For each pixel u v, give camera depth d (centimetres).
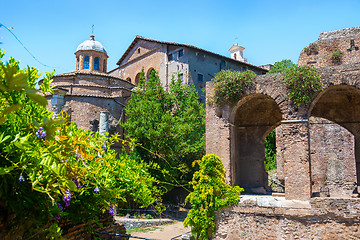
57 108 3019
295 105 1577
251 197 1577
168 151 3053
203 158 1659
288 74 1590
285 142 1566
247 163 2069
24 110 549
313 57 2773
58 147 529
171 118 3072
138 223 2580
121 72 5522
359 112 1923
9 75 420
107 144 954
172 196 3431
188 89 3647
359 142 1911
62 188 533
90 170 712
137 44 5225
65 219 745
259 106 2092
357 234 1367
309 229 1429
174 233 2362
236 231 1547
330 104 1983
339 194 2755
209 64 4541
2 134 467
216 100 1758
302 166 1513
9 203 484
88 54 4853
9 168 452
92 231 870
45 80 629
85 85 3925
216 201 1589
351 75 1511
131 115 3284
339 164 2814
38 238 616
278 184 3316
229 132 1720
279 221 1476
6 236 506
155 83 3494
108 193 797
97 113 3678
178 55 4428
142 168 1139
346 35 2819
